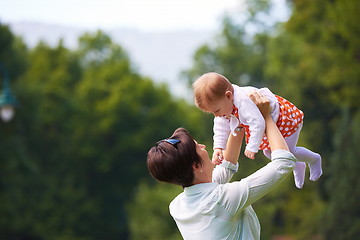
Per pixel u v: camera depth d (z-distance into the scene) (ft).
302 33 130.11
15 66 189.37
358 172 106.52
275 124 19.08
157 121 224.53
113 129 221.87
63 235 190.80
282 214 152.35
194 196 18.92
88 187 222.48
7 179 177.17
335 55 115.55
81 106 222.07
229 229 18.52
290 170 18.24
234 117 19.71
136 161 225.56
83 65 242.17
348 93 114.42
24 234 184.55
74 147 218.79
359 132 107.34
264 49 229.45
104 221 219.41
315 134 144.05
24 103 185.78
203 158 19.25
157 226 142.72
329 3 122.93
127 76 227.61
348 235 107.04
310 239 133.69
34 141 204.33
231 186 18.49
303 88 146.30
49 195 188.14
